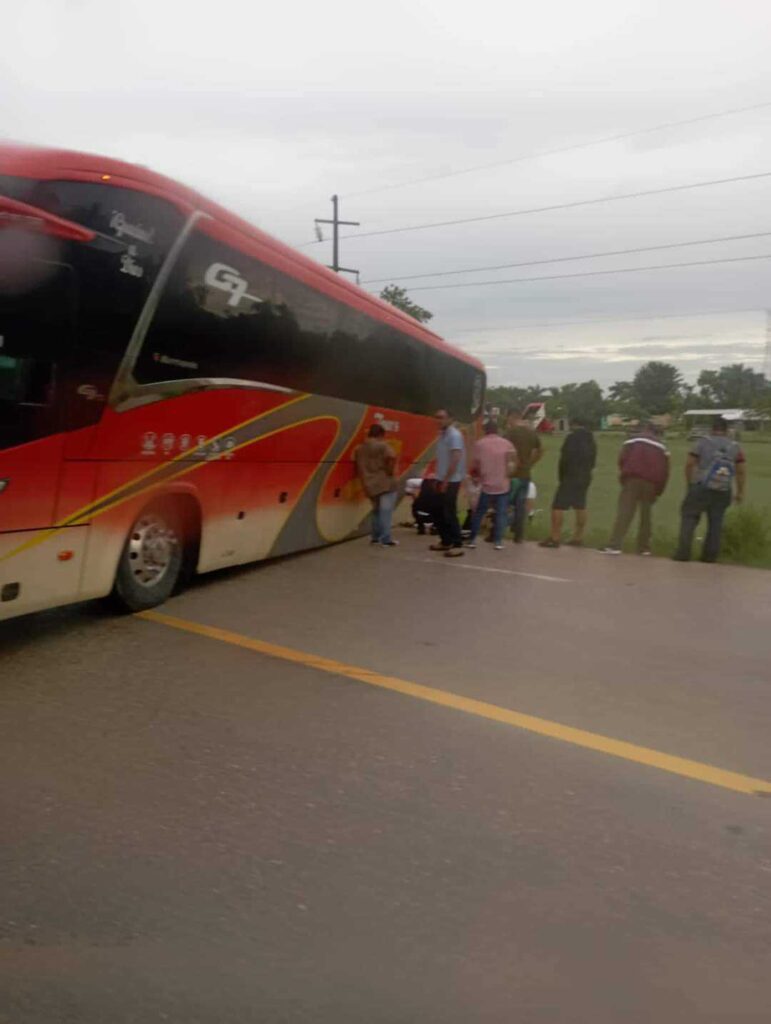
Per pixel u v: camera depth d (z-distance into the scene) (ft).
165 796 14.32
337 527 40.27
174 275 25.32
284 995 9.72
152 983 9.82
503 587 33.35
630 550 45.85
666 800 15.08
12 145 21.16
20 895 11.38
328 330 36.14
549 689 20.95
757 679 22.58
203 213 26.63
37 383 20.86
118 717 17.67
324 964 10.28
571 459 45.27
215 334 27.91
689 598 32.94
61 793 14.24
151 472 25.27
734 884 12.46
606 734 18.08
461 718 18.58
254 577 33.37
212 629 24.90
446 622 27.22
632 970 10.44
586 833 13.78
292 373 33.47
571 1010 9.70
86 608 26.68
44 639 23.11
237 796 14.44
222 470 29.30
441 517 41.24
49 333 21.01
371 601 29.76
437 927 11.12
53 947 10.37
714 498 42.09
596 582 35.45
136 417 24.32
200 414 27.50
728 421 43.04
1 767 15.08
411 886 12.03
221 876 12.04
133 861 12.31
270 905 11.42
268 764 15.75
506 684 21.17
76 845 12.66
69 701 18.45
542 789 15.29
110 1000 9.53
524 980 10.17
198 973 10.02
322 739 17.06
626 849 13.33
